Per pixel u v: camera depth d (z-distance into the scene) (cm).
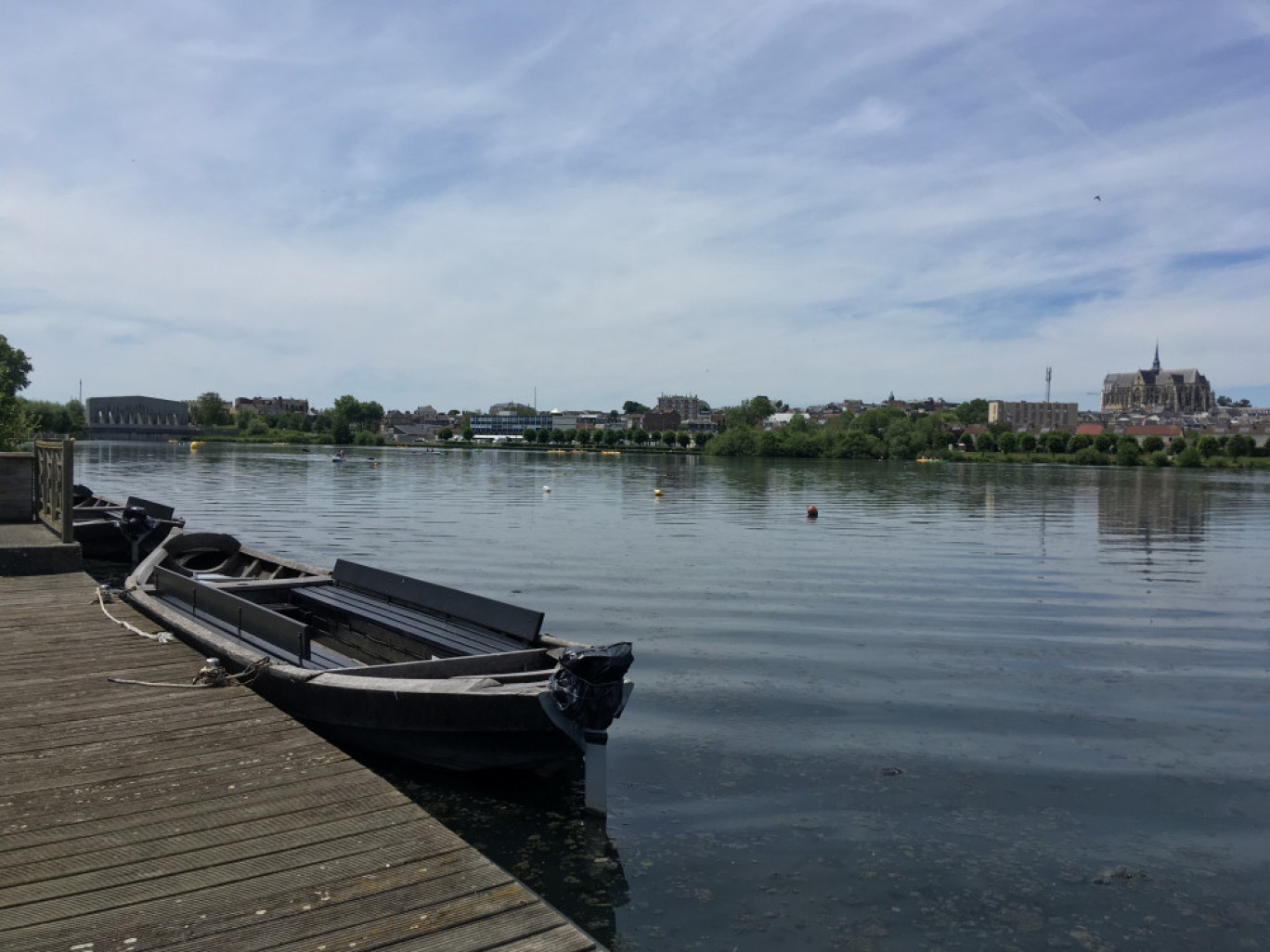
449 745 619
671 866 548
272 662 683
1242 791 681
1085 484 6297
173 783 487
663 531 2578
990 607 1441
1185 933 488
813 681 971
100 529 1605
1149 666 1063
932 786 682
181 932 343
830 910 501
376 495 3894
